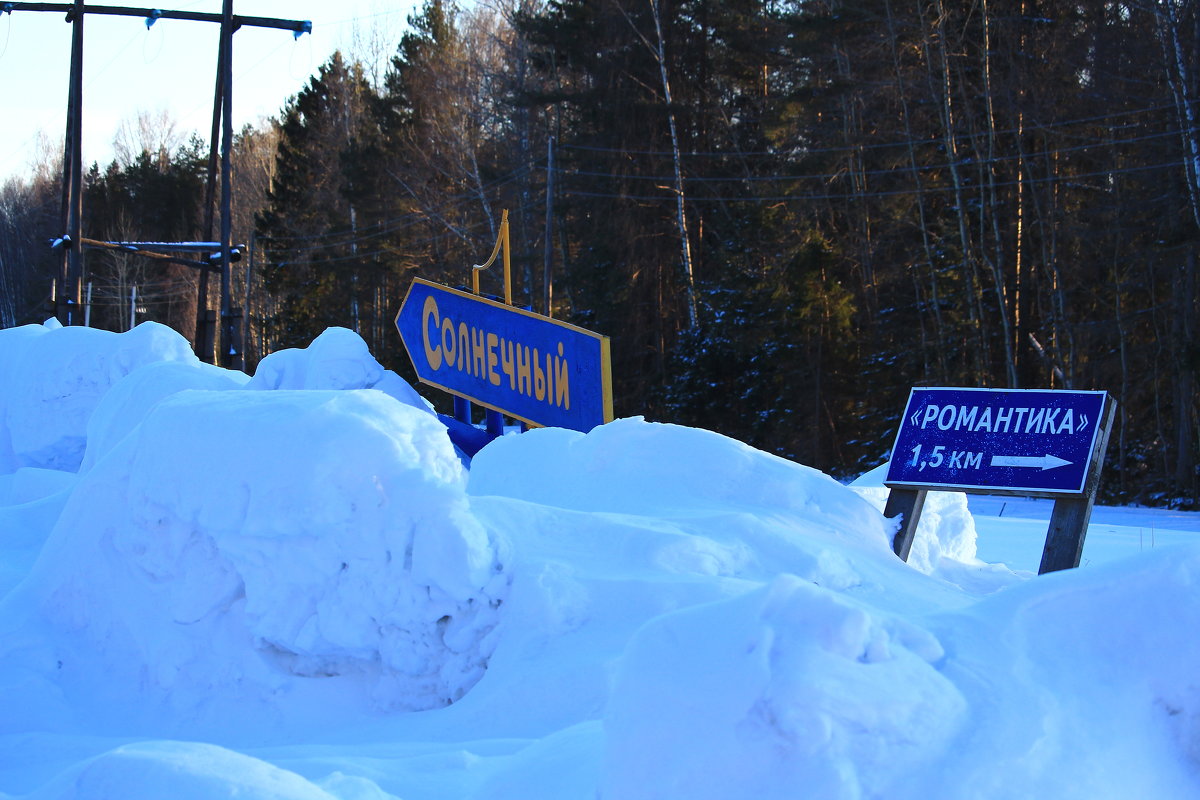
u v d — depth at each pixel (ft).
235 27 68.64
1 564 23.85
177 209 226.58
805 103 111.65
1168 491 81.92
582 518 18.37
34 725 16.28
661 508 20.86
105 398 33.81
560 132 135.74
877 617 8.74
